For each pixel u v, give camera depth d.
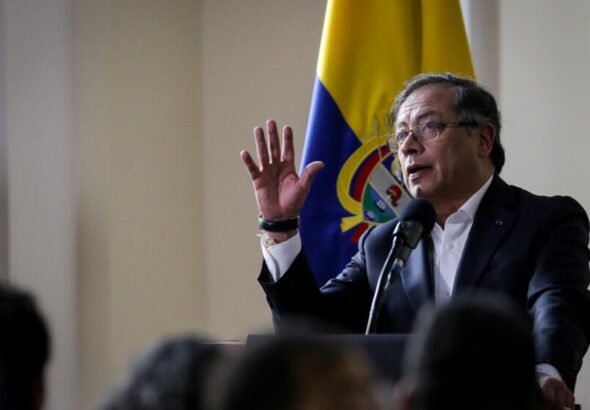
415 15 10.77
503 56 12.09
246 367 2.98
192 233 13.09
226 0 13.16
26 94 12.59
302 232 10.36
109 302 12.66
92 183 12.72
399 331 7.66
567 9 11.80
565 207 7.62
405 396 3.48
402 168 8.11
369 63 10.58
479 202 7.86
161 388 3.35
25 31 12.60
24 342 4.00
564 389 6.10
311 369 2.98
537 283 7.20
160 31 13.07
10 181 12.50
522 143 11.95
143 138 12.95
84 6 12.76
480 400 3.39
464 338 3.42
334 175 10.44
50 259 12.54
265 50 13.09
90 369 12.64
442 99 7.93
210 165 13.10
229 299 13.03
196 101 13.16
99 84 12.74
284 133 7.64
